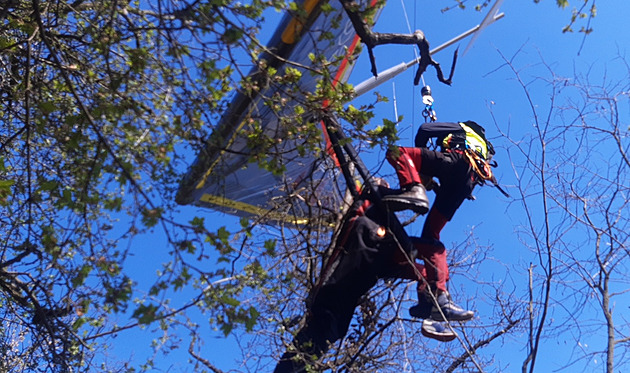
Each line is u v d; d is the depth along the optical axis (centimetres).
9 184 377
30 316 496
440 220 488
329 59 474
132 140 356
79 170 368
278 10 345
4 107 517
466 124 510
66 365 450
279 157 416
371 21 382
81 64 424
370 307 571
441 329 471
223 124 403
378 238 456
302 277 539
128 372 432
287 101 407
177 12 346
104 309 343
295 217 512
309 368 459
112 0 380
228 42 333
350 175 468
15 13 499
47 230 338
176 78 363
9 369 473
